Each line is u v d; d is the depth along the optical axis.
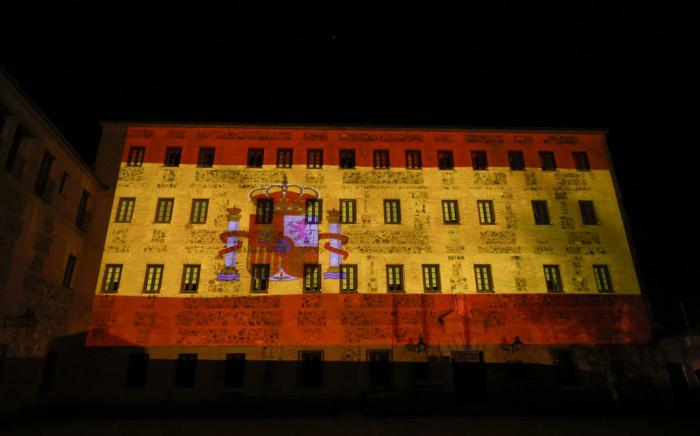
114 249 20.42
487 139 23.27
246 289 20.11
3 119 15.36
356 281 20.45
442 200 21.97
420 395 18.52
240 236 20.91
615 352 19.95
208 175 21.92
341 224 21.28
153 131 22.64
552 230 21.73
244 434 13.96
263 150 22.61
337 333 19.61
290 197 21.66
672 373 20.48
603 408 19.06
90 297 19.61
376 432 14.20
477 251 21.14
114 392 18.45
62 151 18.41
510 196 22.23
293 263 20.58
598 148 23.55
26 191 16.20
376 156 22.72
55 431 14.41
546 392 19.22
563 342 19.97
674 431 14.41
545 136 23.56
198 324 19.53
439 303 20.22
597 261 21.38
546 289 20.73
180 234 20.81
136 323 19.39
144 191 21.48
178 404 18.44
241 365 19.30
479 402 19.14
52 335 17.70
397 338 19.62
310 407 18.61
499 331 19.95
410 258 20.86
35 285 16.66
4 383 14.99
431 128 23.17
